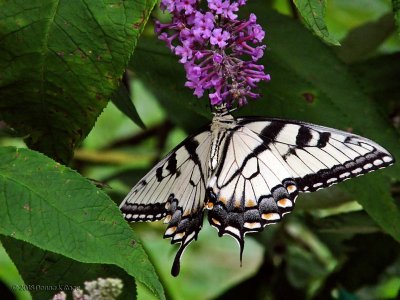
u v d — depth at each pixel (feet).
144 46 2.16
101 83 1.97
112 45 1.95
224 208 2.10
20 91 1.98
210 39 1.95
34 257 2.03
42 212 1.88
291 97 2.16
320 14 1.88
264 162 2.10
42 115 2.00
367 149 2.05
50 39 1.96
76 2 1.94
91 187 1.89
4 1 1.94
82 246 1.87
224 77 1.98
